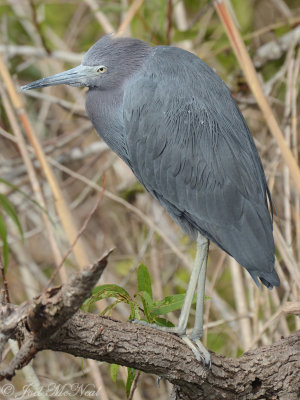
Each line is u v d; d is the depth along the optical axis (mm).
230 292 10562
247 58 7363
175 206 7211
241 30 10648
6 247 6371
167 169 7055
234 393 5883
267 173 9422
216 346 9516
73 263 10242
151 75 7137
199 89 6945
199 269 6879
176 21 11094
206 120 6855
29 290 10234
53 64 11375
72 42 11938
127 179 11492
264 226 6695
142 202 11188
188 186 6980
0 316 4738
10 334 4738
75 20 12188
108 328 5195
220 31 11164
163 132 6996
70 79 7418
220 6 7484
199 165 6875
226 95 7031
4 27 10844
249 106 10383
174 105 6965
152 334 5457
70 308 4406
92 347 5113
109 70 7363
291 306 6129
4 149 11695
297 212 8898
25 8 12023
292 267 8320
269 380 5949
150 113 7043
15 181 11078
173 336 5629
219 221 6840
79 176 9844
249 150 6934
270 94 10578
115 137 7680
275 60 10422
